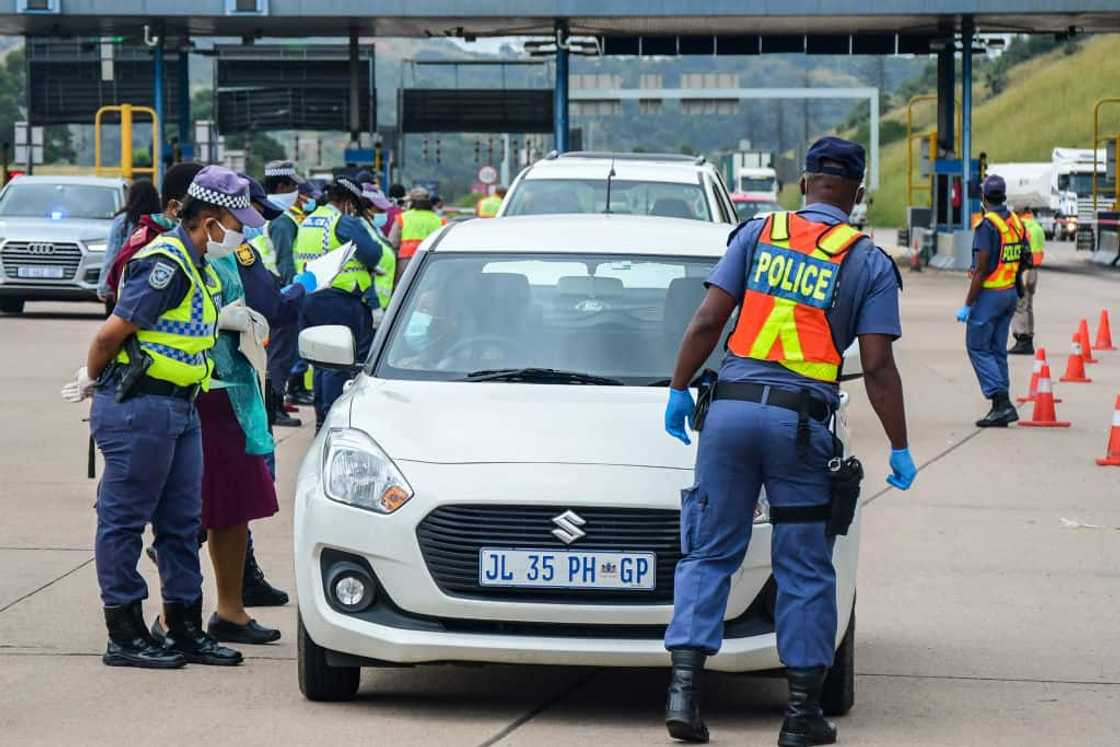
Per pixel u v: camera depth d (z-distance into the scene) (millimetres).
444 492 14875
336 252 20500
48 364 46438
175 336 16812
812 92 149375
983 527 25203
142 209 24469
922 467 30781
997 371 36156
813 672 14344
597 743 14594
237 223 16875
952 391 42688
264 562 22328
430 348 17672
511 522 14812
